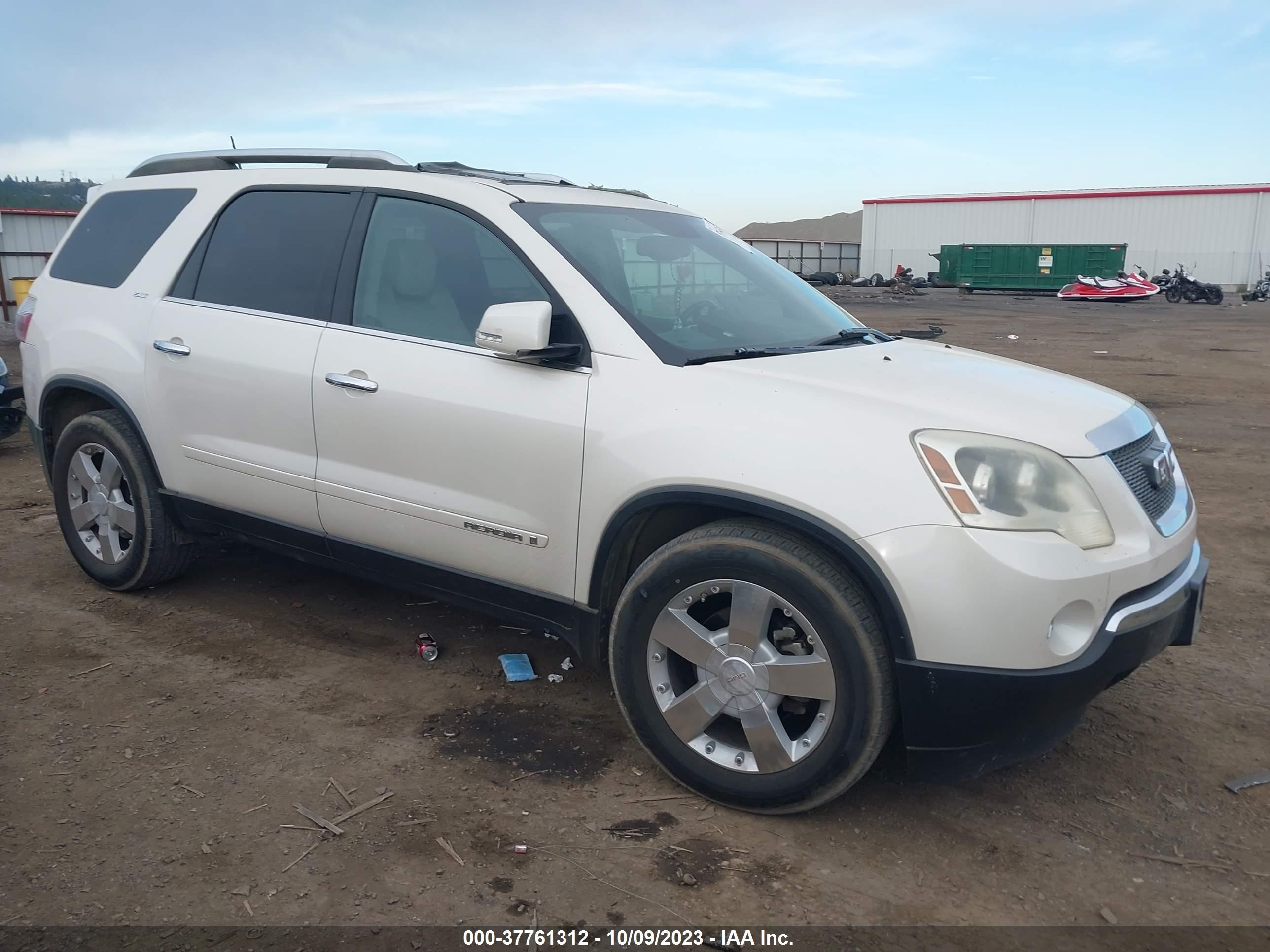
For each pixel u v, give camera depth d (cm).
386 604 459
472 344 338
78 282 460
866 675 265
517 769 317
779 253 5909
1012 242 5331
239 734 334
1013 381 321
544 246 336
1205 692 383
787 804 285
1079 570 260
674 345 316
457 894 254
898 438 269
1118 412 310
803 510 268
